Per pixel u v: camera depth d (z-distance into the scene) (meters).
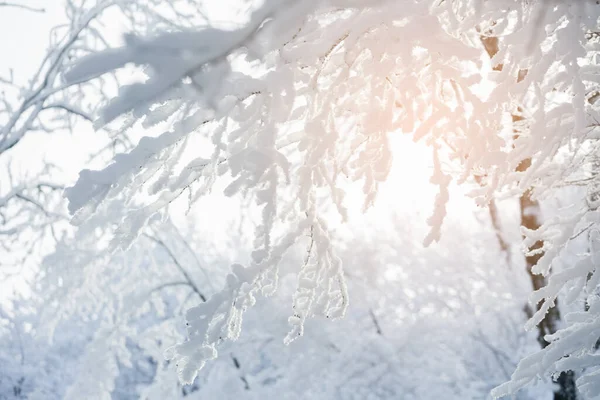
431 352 8.52
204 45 1.54
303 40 1.89
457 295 9.43
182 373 1.99
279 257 2.04
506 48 1.94
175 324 7.05
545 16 1.83
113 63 1.45
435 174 2.00
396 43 1.85
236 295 1.99
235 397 6.78
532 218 4.93
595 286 2.62
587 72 2.32
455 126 1.99
